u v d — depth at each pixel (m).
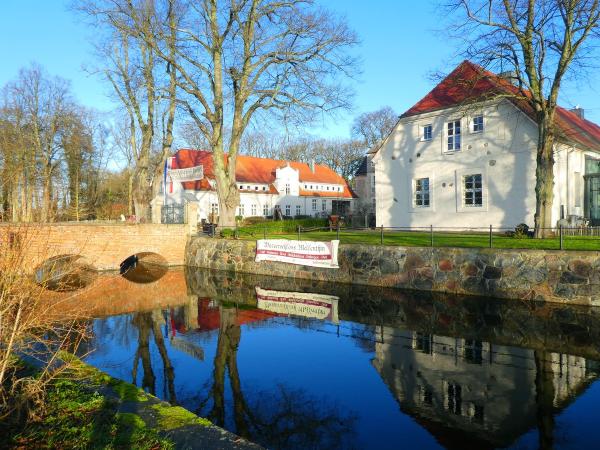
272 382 7.74
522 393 6.86
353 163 71.75
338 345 9.84
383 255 16.59
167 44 23.95
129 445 4.12
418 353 9.04
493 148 21.92
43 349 7.50
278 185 48.16
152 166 48.94
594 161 22.27
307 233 25.50
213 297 16.19
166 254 25.95
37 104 42.69
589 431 5.63
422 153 25.03
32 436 4.43
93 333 11.23
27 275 5.68
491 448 5.30
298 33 23.75
